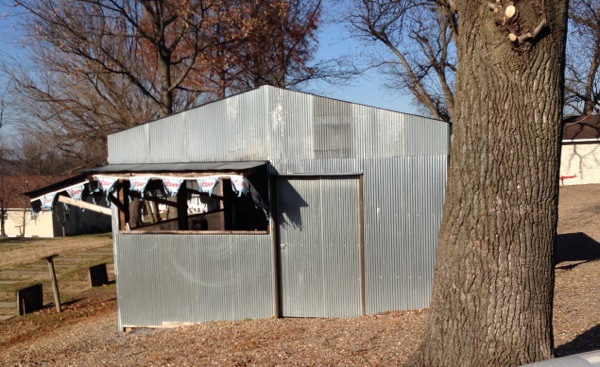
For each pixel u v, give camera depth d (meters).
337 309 8.73
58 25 16.98
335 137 8.64
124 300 9.35
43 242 32.09
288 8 20.78
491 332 3.72
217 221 11.52
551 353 3.73
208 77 20.52
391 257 8.59
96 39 17.47
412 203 8.51
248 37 18.97
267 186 8.80
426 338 4.09
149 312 9.27
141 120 18.91
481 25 3.75
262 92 8.84
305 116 8.70
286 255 8.85
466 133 3.83
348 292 8.70
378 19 19.50
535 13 3.53
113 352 7.88
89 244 29.86
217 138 9.05
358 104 8.55
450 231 3.93
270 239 8.84
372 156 8.56
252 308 8.93
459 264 3.84
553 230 3.73
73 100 18.69
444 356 3.91
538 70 3.62
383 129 8.52
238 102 8.95
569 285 8.57
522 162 3.66
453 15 15.09
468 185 3.81
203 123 9.10
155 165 8.92
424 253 8.53
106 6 16.95
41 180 41.66
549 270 3.73
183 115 9.18
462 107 3.87
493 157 3.70
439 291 3.99
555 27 3.59
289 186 8.80
